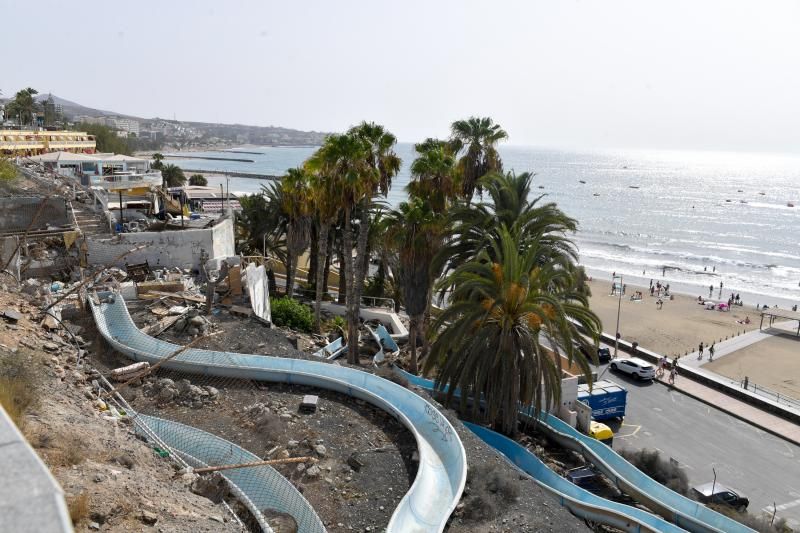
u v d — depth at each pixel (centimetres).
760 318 5459
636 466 2203
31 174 3484
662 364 3562
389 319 3394
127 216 3180
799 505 2152
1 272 2092
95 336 1877
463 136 3359
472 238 2598
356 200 2541
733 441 2669
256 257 3475
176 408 1590
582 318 2238
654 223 13400
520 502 1400
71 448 889
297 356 2000
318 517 1150
